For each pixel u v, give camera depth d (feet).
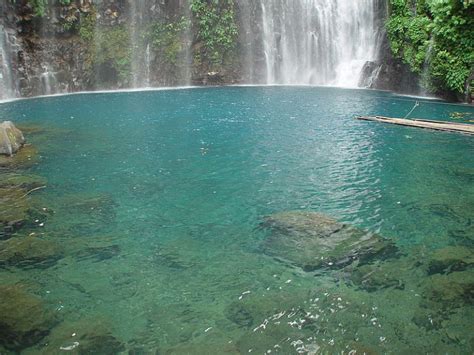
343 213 22.02
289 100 57.11
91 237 19.11
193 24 72.33
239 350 12.16
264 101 56.24
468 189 25.30
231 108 50.85
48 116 45.32
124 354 12.00
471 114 46.50
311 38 78.33
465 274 16.07
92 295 14.82
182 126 41.19
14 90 58.13
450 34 53.57
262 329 13.08
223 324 13.32
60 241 18.66
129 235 19.38
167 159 30.94
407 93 63.62
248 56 76.89
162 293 14.98
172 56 71.41
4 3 56.95
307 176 27.58
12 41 57.82
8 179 25.99
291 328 13.12
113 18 67.00
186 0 71.15
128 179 26.71
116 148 33.50
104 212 21.80
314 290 15.14
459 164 29.91
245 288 15.28
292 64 79.10
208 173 28.02
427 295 14.82
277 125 41.78
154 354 11.98
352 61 76.18
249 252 17.85
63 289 15.16
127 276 16.05
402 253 17.85
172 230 19.93
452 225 20.61
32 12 59.98
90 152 32.30
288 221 20.39
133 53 68.80
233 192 24.77
